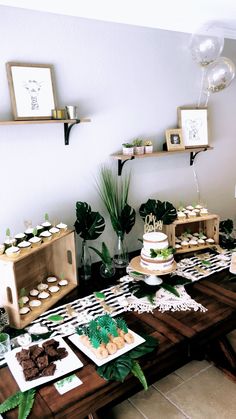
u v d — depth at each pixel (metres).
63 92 1.98
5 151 1.83
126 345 1.46
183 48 2.46
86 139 2.14
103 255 2.10
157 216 2.33
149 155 2.29
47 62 1.89
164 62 2.39
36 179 1.98
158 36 2.31
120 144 2.30
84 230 2.02
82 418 1.23
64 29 1.91
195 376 2.05
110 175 2.30
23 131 1.87
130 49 2.20
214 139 2.87
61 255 2.01
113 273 2.12
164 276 2.06
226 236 2.62
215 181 2.99
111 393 1.29
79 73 2.02
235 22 2.49
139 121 2.36
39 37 1.83
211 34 2.23
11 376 1.31
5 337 1.47
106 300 1.85
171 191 2.69
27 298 1.81
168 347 1.46
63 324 1.65
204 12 2.26
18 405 1.18
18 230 1.97
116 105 2.22
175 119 2.56
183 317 1.69
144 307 1.77
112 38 2.10
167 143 2.45
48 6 1.81
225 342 2.06
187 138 2.59
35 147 1.93
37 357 1.37
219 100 2.81
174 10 2.19
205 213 2.51
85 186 2.20
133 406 1.85
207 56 2.28
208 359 2.14
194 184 2.83
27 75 1.81
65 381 1.29
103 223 2.04
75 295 1.92
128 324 1.63
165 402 1.87
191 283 2.01
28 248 1.67
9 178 1.88
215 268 2.20
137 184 2.47
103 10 1.99
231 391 1.93
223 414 1.78
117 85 2.20
